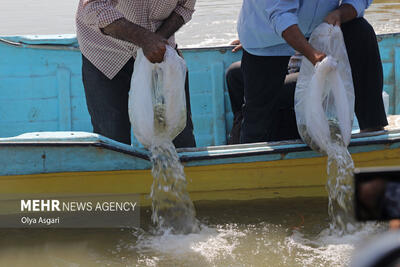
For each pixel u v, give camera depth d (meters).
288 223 2.79
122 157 2.74
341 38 2.72
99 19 2.54
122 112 3.00
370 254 0.49
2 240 2.65
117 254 2.50
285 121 3.22
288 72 3.44
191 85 3.97
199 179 2.85
